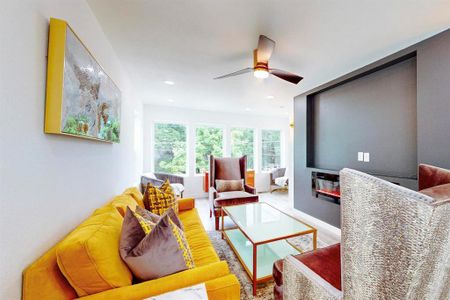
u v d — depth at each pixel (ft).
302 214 11.35
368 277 2.18
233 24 5.30
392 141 7.30
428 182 4.32
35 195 2.77
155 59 7.36
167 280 2.98
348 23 5.21
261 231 6.12
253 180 17.89
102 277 2.76
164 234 3.28
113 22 5.21
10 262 2.33
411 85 6.74
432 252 1.84
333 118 9.91
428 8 4.64
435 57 5.68
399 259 1.93
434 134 5.70
